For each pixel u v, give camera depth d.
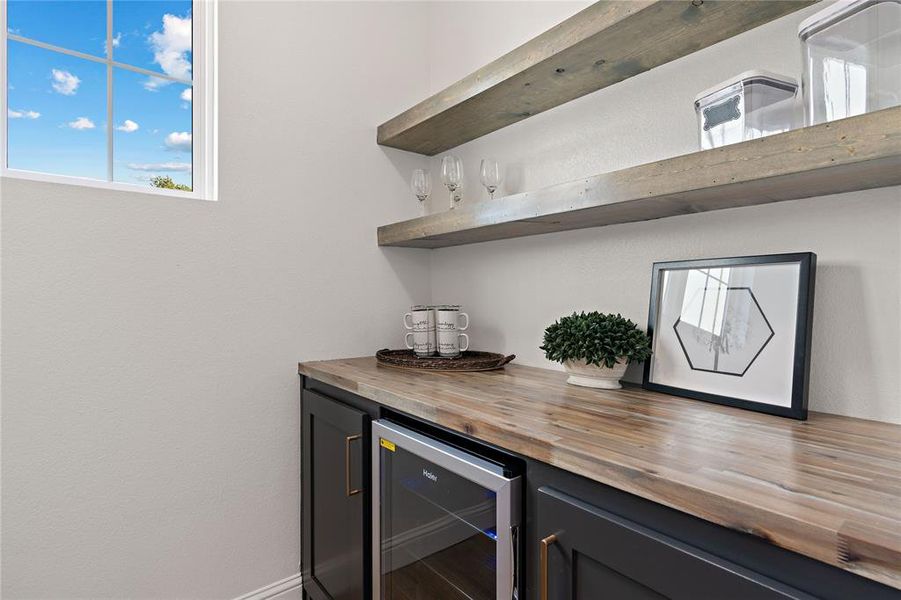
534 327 1.56
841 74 0.77
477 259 1.77
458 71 1.89
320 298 1.71
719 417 0.92
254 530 1.56
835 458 0.68
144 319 1.37
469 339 1.81
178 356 1.42
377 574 1.21
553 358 1.27
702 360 1.07
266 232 1.59
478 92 1.40
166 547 1.40
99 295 1.30
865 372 0.90
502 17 1.68
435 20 2.02
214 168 1.50
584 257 1.41
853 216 0.91
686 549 0.58
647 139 1.25
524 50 1.25
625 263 1.30
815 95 0.80
